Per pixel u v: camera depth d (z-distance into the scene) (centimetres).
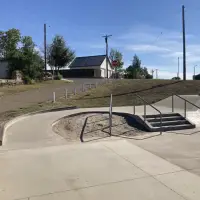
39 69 3712
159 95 2156
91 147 856
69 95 2186
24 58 3475
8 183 570
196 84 2608
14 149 827
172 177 607
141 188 547
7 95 2200
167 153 803
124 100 1950
